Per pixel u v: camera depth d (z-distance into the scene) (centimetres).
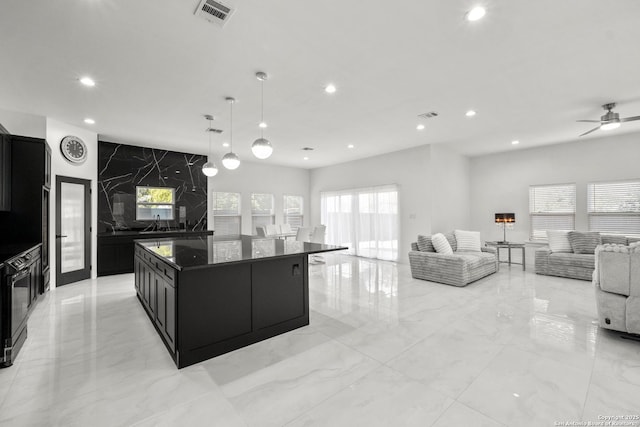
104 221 587
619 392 188
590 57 281
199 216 725
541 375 209
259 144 343
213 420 167
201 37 247
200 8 212
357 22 229
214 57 279
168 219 675
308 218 968
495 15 221
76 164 498
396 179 702
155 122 473
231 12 216
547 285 470
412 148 666
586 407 174
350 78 324
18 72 304
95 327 306
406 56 279
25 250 301
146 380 208
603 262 280
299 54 275
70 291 444
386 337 278
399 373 214
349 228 823
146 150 646
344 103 397
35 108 407
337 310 356
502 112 434
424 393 190
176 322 228
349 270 608
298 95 369
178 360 224
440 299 399
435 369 219
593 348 250
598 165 569
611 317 274
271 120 467
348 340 272
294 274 299
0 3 203
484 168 727
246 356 243
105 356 244
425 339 272
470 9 215
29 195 376
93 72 306
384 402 181
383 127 508
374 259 747
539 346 255
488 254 548
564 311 345
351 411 173
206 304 240
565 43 258
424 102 396
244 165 819
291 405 180
